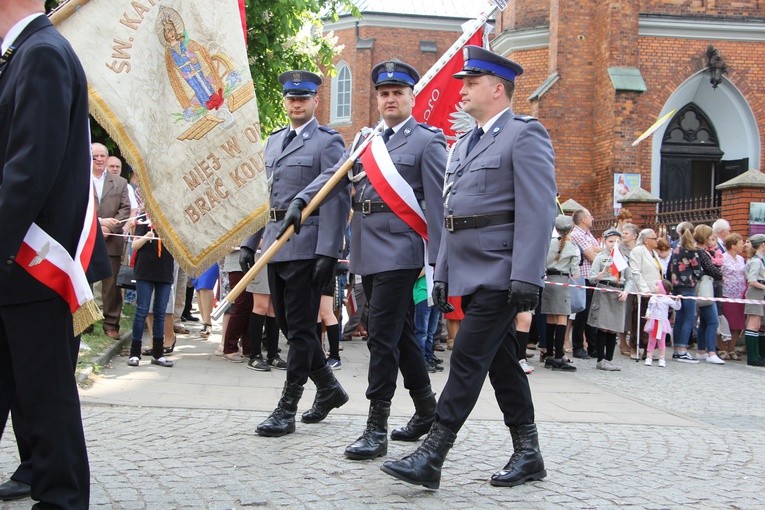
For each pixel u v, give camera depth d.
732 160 24.36
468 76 5.18
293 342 6.09
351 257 5.94
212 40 5.11
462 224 5.06
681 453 6.22
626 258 12.88
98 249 3.92
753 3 23.64
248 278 5.56
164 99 5.02
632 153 22.83
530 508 4.55
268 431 5.93
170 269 8.91
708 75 23.67
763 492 5.18
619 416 7.75
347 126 40.09
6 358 3.77
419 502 4.55
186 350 10.50
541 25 26.17
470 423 6.91
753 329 13.01
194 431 6.00
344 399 6.55
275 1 16.08
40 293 3.52
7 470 4.74
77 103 3.60
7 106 3.46
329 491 4.68
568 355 12.80
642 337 13.47
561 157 24.14
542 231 4.82
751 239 13.72
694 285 12.98
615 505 4.70
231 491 4.59
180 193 5.04
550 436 6.61
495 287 4.87
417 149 5.83
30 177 3.29
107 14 4.85
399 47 40.09
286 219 5.70
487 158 5.06
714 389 10.15
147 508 4.22
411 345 5.96
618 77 22.88
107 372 8.28
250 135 5.20
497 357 5.15
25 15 3.55
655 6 23.42
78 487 3.60
